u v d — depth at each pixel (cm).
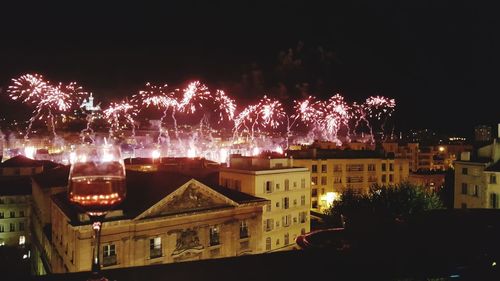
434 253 721
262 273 650
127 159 9100
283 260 704
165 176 4881
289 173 6850
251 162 7025
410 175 10169
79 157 515
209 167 9131
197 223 4538
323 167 9250
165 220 4300
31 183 8200
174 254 4347
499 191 5388
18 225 7969
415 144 14638
